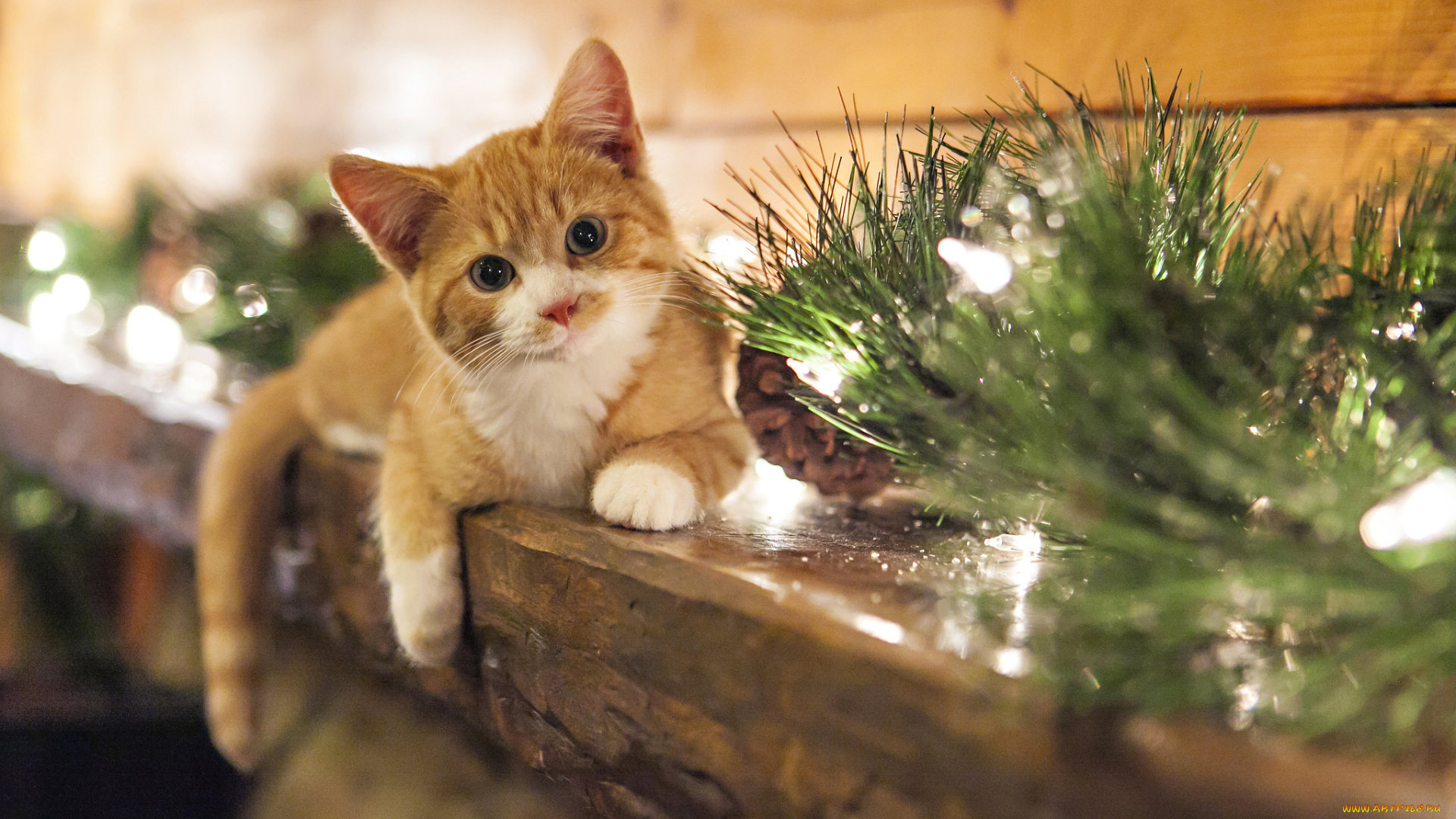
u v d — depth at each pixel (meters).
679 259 0.49
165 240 0.76
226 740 0.55
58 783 0.64
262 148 0.95
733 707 0.36
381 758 0.62
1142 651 0.32
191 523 0.61
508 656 0.43
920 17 0.54
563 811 0.54
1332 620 0.32
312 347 0.58
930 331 0.37
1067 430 0.34
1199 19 0.47
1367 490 0.32
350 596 0.52
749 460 0.48
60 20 1.26
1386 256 0.37
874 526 0.43
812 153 0.58
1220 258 0.38
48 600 0.89
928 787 0.32
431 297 0.47
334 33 0.86
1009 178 0.38
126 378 0.71
